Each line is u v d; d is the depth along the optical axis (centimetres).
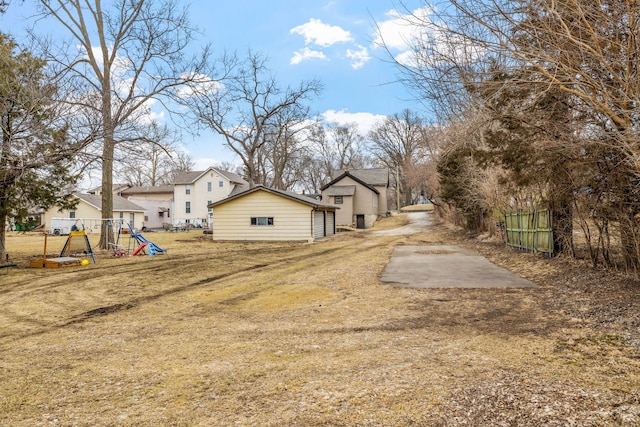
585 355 377
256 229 2286
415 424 259
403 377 337
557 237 965
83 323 582
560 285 711
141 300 744
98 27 1659
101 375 371
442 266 1059
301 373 357
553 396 291
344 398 301
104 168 1456
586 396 290
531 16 448
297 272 1062
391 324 517
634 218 620
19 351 452
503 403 283
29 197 1327
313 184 6400
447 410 276
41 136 995
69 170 1323
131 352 439
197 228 4319
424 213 4734
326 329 504
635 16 402
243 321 564
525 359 371
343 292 756
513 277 852
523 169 747
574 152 618
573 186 700
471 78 516
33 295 807
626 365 348
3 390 339
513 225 1334
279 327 523
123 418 283
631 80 420
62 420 283
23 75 1004
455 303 625
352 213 3803
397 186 5322
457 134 820
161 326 552
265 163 4325
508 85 495
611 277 671
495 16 466
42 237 2936
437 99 677
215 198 4391
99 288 875
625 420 254
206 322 567
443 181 2025
